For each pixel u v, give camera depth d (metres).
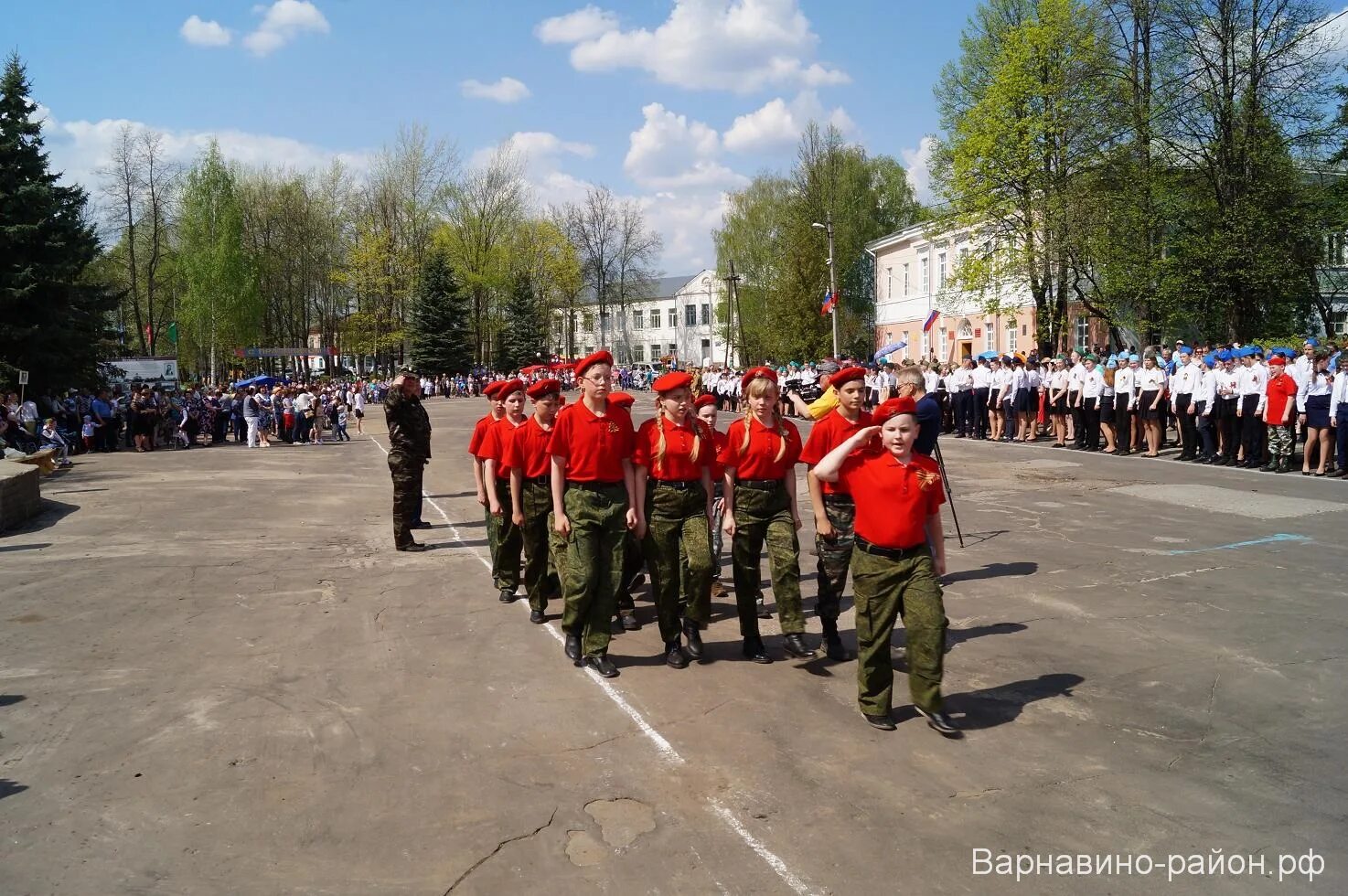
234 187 56.94
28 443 20.00
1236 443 15.70
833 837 3.71
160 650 6.24
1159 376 17.02
